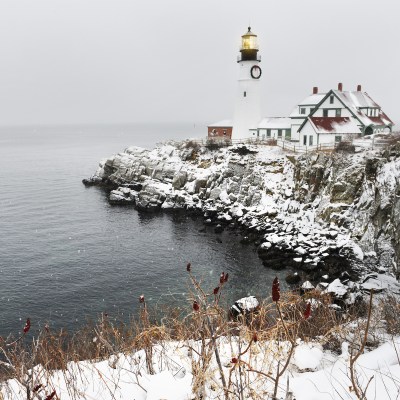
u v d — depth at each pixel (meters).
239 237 43.53
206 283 32.19
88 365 6.91
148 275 34.28
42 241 43.34
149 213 54.84
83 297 30.30
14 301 29.66
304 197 45.31
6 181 81.50
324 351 7.54
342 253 34.28
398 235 27.52
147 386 5.58
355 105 62.22
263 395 4.73
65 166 106.50
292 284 31.39
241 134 75.25
